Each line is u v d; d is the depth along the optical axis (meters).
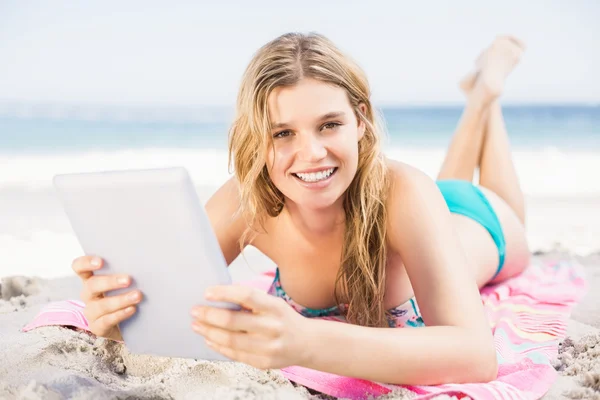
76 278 3.71
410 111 11.12
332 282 2.57
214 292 1.71
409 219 2.25
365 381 2.11
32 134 9.18
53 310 2.59
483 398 1.89
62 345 2.33
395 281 2.53
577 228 4.82
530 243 4.47
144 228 1.77
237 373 2.20
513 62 4.01
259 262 4.13
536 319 2.84
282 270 2.65
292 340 1.77
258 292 1.74
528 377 2.17
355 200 2.31
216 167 7.29
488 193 3.46
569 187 6.22
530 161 7.49
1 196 5.99
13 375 2.13
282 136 2.08
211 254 1.74
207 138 9.09
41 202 5.78
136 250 1.83
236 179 2.39
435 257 2.17
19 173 6.99
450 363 2.00
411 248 2.23
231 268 3.99
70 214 1.88
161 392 2.04
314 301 2.65
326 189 2.09
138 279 1.90
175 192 1.68
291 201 2.41
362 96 2.17
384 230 2.33
